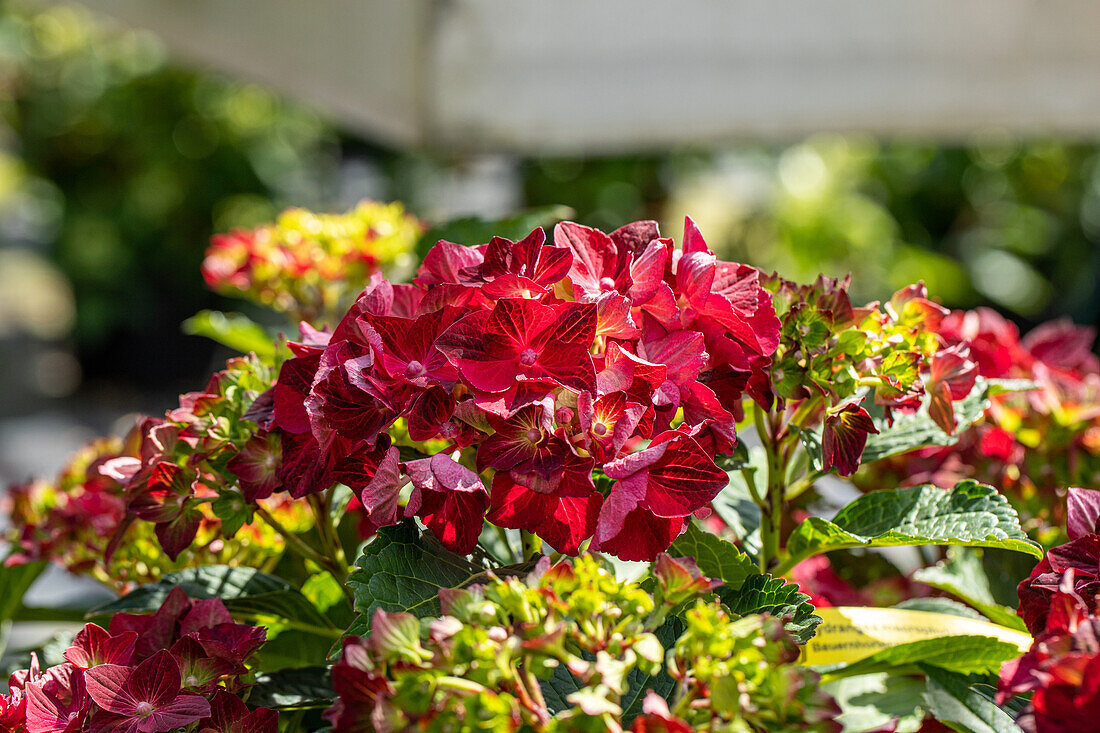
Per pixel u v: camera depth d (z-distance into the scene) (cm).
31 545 86
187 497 74
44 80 399
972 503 74
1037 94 146
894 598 90
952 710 73
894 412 79
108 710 68
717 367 72
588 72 156
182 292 411
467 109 159
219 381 75
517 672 64
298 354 72
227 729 69
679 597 65
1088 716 63
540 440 67
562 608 64
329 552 79
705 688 64
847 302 75
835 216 329
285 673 78
